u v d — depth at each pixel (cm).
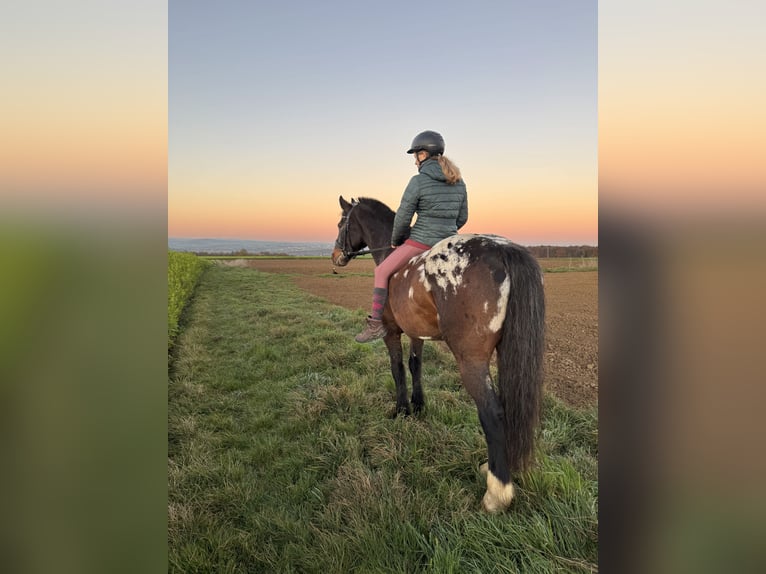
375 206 340
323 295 1205
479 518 186
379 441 265
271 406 345
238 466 246
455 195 262
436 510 196
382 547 172
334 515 198
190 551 178
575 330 638
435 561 162
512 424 192
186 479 235
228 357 504
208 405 354
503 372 195
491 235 227
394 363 304
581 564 151
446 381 371
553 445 252
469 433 265
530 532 171
